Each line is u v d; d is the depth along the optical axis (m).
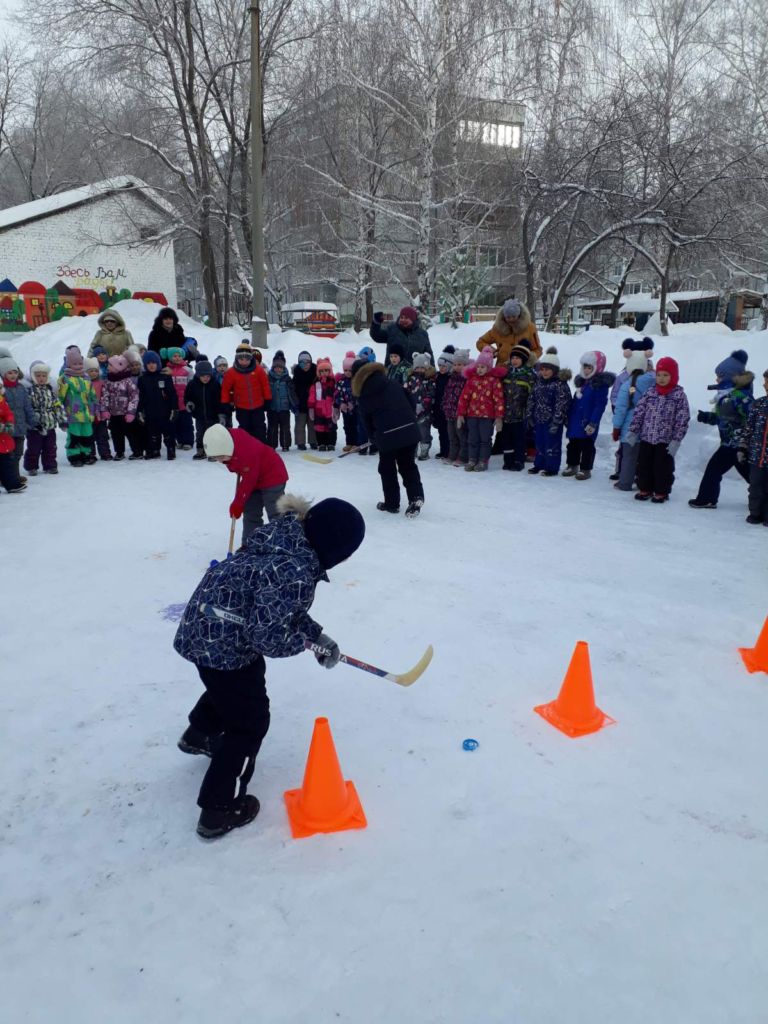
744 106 16.92
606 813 2.73
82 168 31.08
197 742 3.05
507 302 9.93
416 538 6.41
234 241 22.59
